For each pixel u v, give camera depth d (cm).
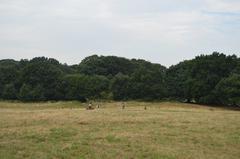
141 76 11544
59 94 11762
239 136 3328
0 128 3447
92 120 4038
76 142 2836
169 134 3328
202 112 5822
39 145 2703
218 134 3403
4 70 12725
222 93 9850
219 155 2622
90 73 15450
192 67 11138
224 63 10850
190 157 2492
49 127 3528
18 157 2330
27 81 12050
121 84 11594
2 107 7838
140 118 4312
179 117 4566
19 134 3122
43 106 8344
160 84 11581
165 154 2533
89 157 2388
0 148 2566
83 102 10744
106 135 3156
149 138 3102
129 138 3062
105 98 11588
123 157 2422
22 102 11106
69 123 3812
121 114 4809
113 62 16025
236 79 9875
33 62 13138
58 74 12150
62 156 2389
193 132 3472
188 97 10744
